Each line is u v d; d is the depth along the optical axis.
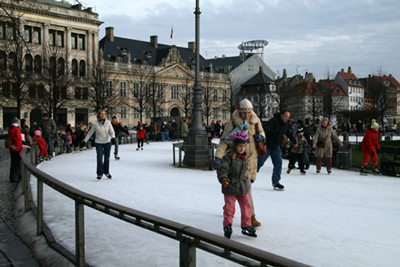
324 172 13.59
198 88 14.70
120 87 66.06
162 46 79.62
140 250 4.77
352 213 6.99
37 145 16.39
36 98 35.41
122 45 71.62
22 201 7.70
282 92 67.00
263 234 5.58
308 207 7.46
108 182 10.36
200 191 8.96
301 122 13.16
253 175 6.68
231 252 2.51
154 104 57.72
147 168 13.82
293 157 13.13
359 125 46.44
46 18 52.94
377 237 5.48
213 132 40.47
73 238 5.17
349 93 101.00
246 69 90.50
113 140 10.93
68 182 10.30
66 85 36.72
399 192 9.38
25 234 5.75
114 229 5.74
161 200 7.84
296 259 4.51
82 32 58.12
